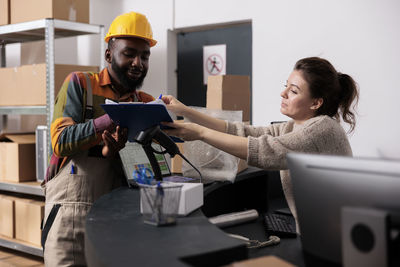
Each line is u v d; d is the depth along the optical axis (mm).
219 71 3779
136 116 1243
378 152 2941
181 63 4008
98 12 4113
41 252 2721
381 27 2912
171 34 3961
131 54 1716
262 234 1455
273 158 1353
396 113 2877
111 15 4168
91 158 1713
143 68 1769
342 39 3066
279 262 805
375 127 2953
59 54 3998
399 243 719
